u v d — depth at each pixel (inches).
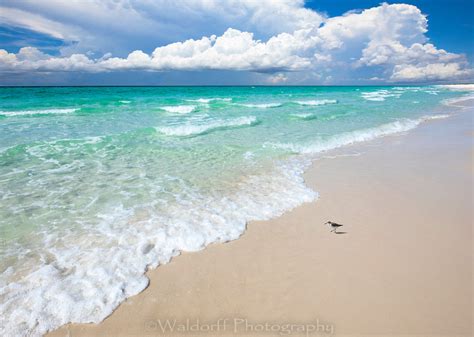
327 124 613.3
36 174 285.4
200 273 154.0
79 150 374.0
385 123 629.6
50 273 146.9
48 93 1393.9
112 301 133.2
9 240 174.7
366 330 119.1
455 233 192.9
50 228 189.0
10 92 1405.0
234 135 491.2
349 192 265.1
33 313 124.4
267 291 141.5
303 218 215.9
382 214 221.9
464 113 856.9
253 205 233.6
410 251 172.9
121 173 296.0
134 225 194.4
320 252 173.2
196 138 463.5
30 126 522.0
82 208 217.6
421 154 394.6
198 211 217.9
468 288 140.9
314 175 310.7
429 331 118.0
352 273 153.3
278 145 425.1
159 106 910.4
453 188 273.0
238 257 168.1
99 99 1124.5
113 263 156.8
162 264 159.9
